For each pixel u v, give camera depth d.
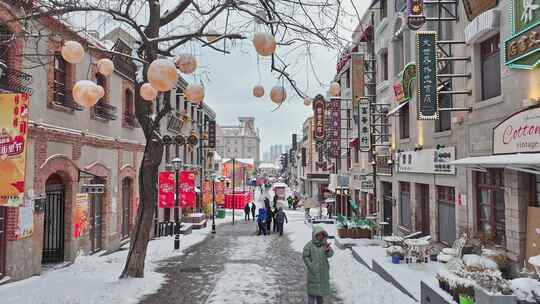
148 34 9.77
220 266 12.85
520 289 5.55
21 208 10.66
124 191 18.94
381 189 20.80
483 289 5.66
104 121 16.02
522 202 8.84
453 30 12.09
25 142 7.73
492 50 10.30
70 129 13.33
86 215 14.22
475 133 10.82
